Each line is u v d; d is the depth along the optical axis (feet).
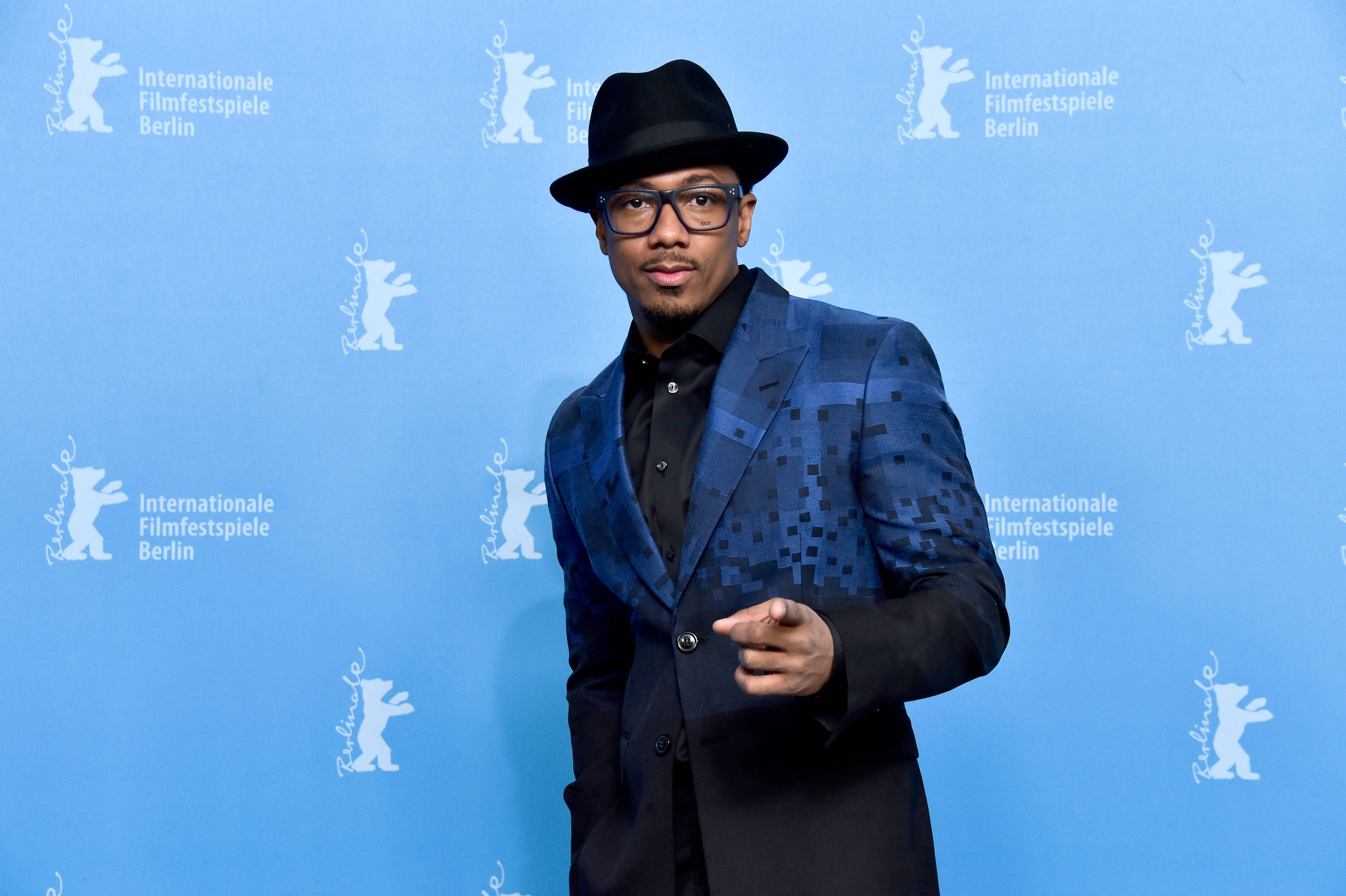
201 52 6.02
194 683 5.82
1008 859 5.67
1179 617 5.63
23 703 5.75
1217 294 5.69
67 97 5.97
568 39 6.07
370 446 5.96
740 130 6.02
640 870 3.19
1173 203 5.75
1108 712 5.65
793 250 5.98
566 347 6.02
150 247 5.96
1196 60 5.77
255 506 5.90
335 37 6.07
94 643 5.79
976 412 5.84
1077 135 5.84
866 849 3.01
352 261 6.01
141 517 5.85
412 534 5.94
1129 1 5.82
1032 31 5.88
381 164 6.05
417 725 5.88
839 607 3.15
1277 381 5.62
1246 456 5.63
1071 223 5.83
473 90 6.07
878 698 2.55
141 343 5.92
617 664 4.05
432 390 5.99
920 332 3.50
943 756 5.75
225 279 5.97
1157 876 5.56
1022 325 5.83
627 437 3.67
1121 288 5.77
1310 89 5.67
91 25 5.99
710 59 6.04
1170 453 5.69
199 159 6.01
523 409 5.99
